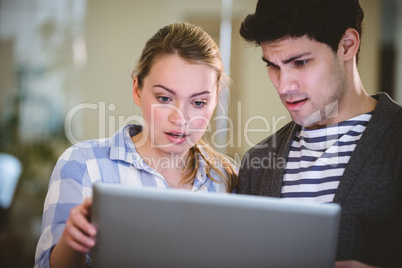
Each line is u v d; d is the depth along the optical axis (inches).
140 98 49.2
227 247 35.1
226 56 184.4
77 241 37.6
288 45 43.8
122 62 195.9
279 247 34.8
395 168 42.9
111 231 36.0
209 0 189.3
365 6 176.1
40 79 196.5
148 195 35.6
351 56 45.9
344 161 45.9
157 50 46.8
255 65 181.5
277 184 48.5
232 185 55.5
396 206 42.6
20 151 189.8
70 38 196.4
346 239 42.9
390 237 41.9
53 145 193.0
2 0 194.9
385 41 177.2
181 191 35.8
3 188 176.7
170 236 35.5
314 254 34.6
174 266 35.5
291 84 44.9
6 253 159.2
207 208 35.1
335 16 43.4
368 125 45.1
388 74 177.2
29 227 180.4
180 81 45.6
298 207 34.6
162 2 193.5
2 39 196.9
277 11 43.3
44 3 196.5
